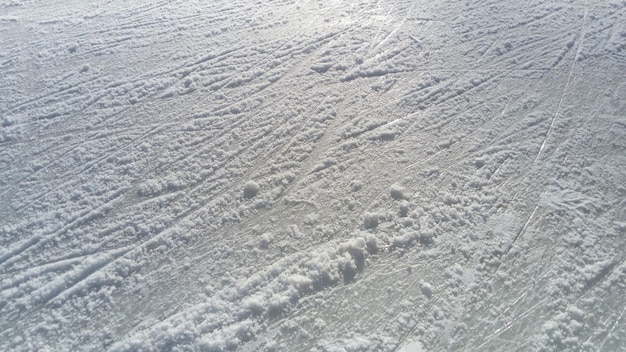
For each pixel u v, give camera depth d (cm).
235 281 324
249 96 477
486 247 339
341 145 421
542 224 353
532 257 333
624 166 396
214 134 437
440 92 475
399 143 421
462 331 297
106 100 474
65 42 551
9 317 306
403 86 483
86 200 379
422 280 323
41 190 388
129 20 589
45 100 472
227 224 361
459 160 404
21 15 598
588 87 477
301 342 295
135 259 338
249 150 421
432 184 384
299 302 312
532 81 486
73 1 627
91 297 316
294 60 521
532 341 292
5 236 352
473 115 448
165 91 484
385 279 324
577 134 424
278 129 440
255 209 371
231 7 616
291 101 470
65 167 407
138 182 394
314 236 351
